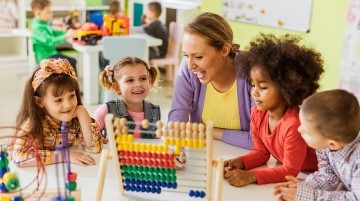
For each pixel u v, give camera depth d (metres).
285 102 1.35
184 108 1.68
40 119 1.50
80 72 4.70
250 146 1.60
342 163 1.20
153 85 2.04
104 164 1.19
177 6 4.81
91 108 3.97
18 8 4.87
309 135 1.15
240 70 1.44
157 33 4.51
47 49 4.23
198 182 1.33
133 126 1.80
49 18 4.30
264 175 1.35
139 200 1.25
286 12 3.65
